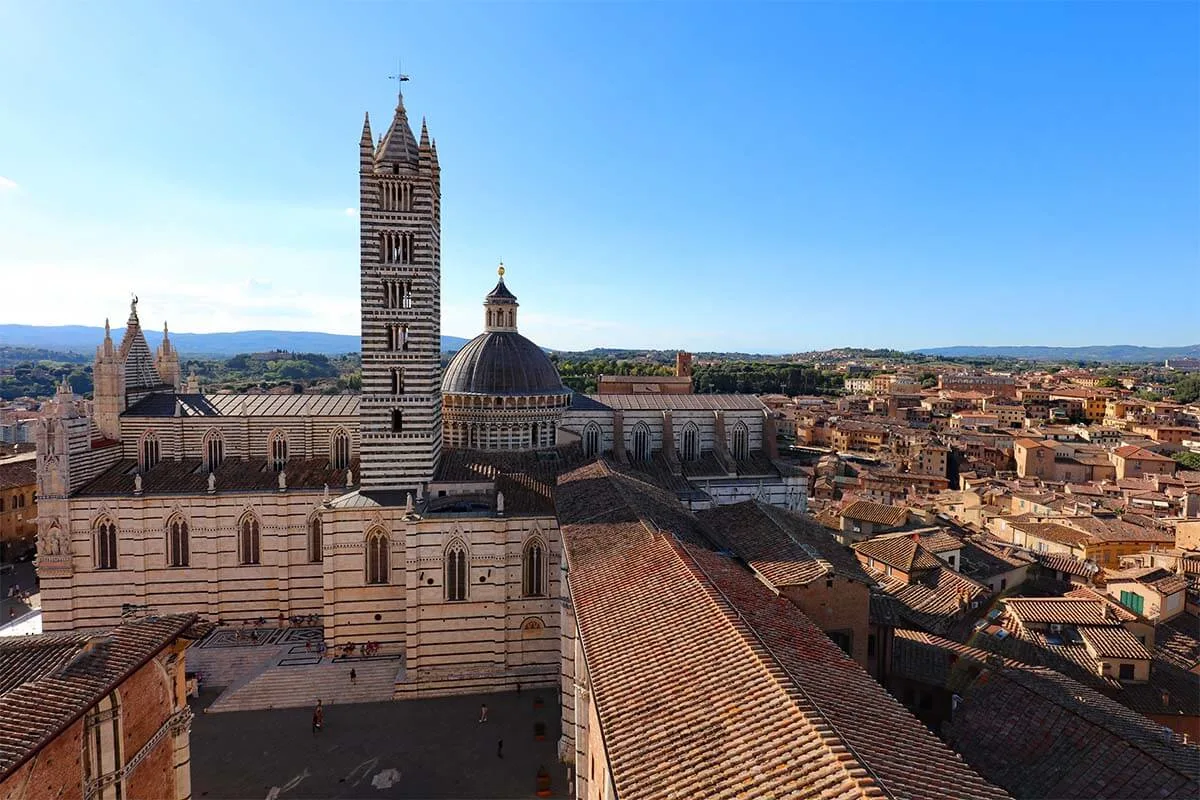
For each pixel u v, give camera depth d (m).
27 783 31.73
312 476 86.88
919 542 85.19
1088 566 89.31
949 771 26.08
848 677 33.16
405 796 56.84
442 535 72.06
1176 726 50.94
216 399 93.56
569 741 60.84
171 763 43.66
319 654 77.56
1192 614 74.62
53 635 42.22
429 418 78.25
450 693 72.62
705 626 35.84
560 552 73.38
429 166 76.50
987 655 52.44
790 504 102.62
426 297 77.50
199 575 82.88
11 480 118.56
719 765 26.00
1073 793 33.81
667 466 101.31
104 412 88.44
